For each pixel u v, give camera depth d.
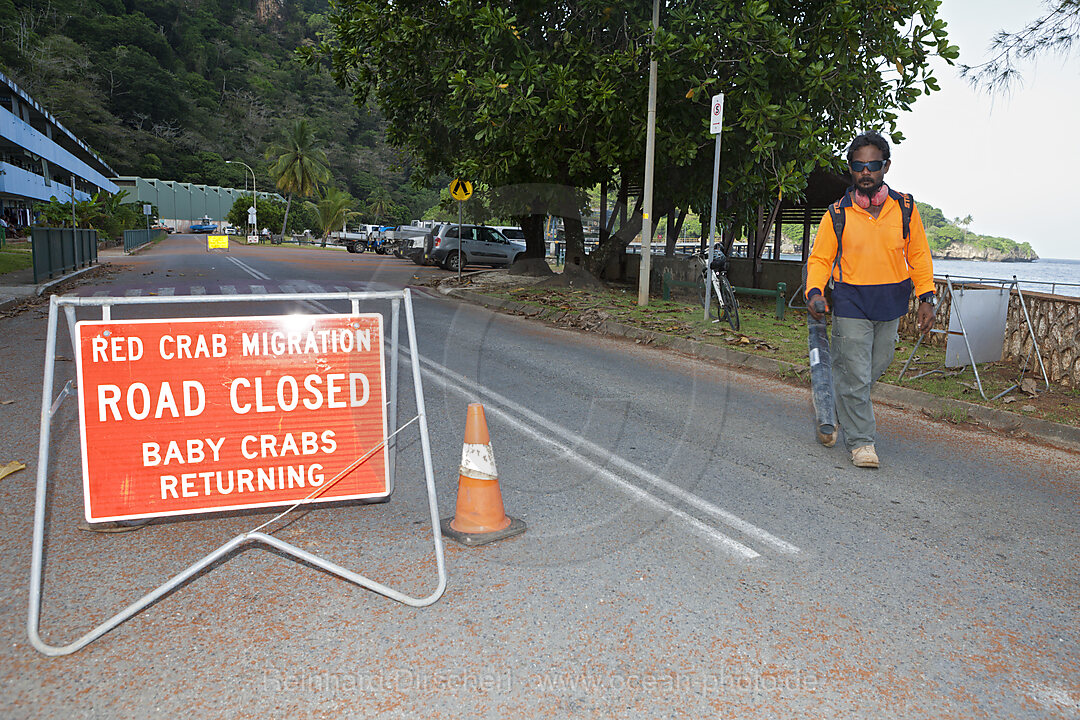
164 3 180.25
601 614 2.78
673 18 13.45
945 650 2.61
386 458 3.30
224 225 110.75
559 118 12.95
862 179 4.49
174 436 3.02
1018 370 7.80
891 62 13.20
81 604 2.78
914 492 4.34
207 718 2.14
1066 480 4.70
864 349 4.67
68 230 19.69
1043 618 2.87
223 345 3.05
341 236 60.41
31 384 6.34
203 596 2.87
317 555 3.24
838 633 2.70
